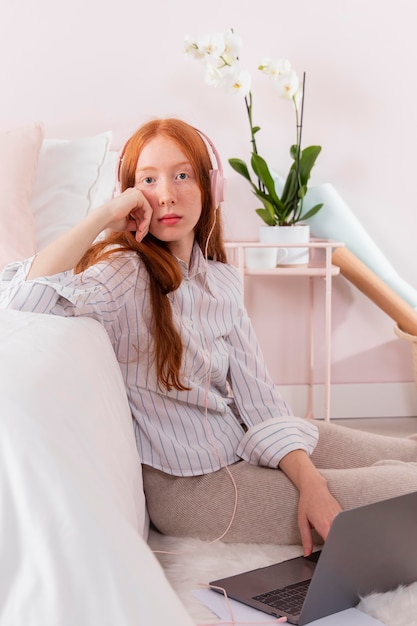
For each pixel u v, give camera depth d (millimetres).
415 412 2852
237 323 1604
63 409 881
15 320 1146
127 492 1032
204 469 1455
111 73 2650
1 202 2086
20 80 2631
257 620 1171
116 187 1557
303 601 1221
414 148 2754
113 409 1132
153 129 1499
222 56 2410
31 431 802
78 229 1373
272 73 2471
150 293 1435
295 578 1300
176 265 1455
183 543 1446
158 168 1468
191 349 1461
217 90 2678
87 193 2309
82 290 1339
